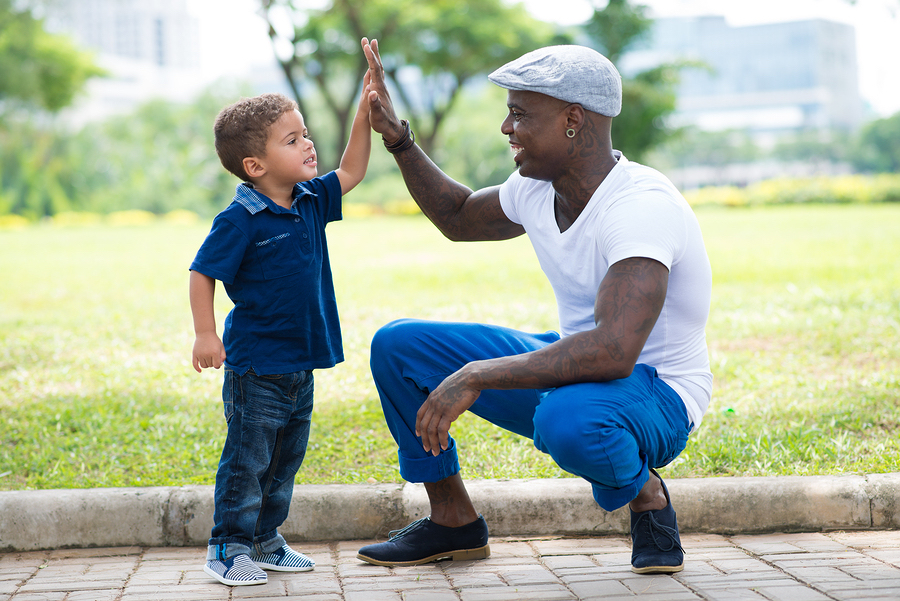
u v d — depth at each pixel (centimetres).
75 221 3259
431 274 961
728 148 11144
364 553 267
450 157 5069
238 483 255
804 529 294
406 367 257
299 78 2867
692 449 352
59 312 781
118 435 404
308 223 269
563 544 288
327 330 274
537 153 241
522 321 659
